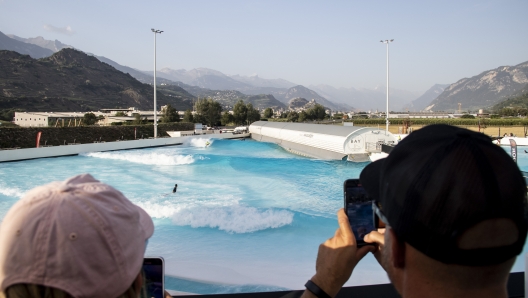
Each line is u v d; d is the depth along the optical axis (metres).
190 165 34.53
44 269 1.25
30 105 157.50
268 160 37.47
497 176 1.20
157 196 21.66
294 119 113.19
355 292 2.93
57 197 1.34
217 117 102.06
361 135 35.00
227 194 22.31
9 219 1.34
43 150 37.62
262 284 9.19
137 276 1.55
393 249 1.42
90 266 1.30
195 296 3.31
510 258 1.24
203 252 11.70
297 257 11.30
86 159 38.06
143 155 37.91
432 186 1.22
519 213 1.21
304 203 20.00
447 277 1.27
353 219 2.31
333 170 31.34
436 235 1.20
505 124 59.09
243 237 13.05
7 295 1.29
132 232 1.47
